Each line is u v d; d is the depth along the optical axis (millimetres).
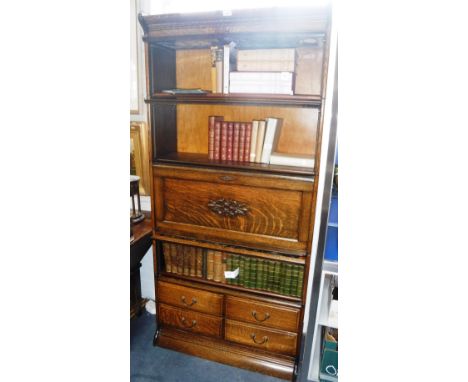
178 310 1761
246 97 1354
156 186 1616
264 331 1627
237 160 1596
